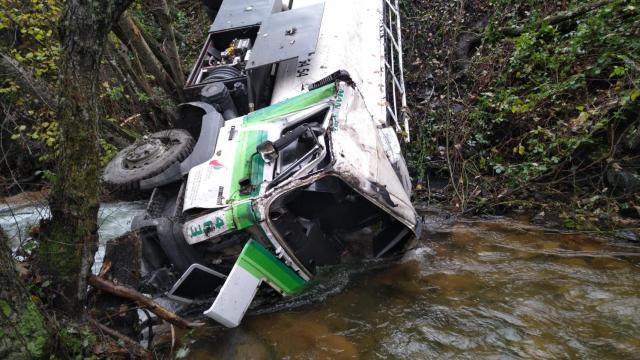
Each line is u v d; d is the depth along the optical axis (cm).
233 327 405
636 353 345
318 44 584
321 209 457
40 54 671
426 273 464
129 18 682
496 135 607
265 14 656
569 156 522
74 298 349
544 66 616
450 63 702
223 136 476
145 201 610
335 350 387
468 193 569
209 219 404
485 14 786
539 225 510
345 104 470
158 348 411
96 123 335
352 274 469
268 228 396
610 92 528
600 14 569
